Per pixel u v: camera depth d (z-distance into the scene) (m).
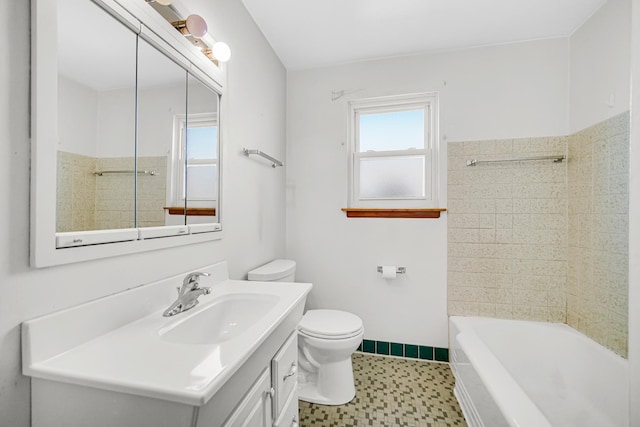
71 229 0.69
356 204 2.27
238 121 1.50
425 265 2.06
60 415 0.59
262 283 1.26
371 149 2.27
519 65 1.92
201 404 0.48
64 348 0.65
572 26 1.77
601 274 1.56
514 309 1.93
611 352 1.45
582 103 1.73
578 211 1.75
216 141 1.30
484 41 1.93
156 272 0.95
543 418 0.96
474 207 1.98
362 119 2.30
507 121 1.94
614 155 1.49
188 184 1.12
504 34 1.86
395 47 2.01
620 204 1.45
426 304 2.06
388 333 2.12
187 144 1.11
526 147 1.91
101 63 0.76
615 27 1.49
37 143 0.60
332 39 1.92
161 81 0.98
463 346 1.49
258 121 1.77
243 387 0.68
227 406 0.61
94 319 0.72
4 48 0.56
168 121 1.01
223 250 1.36
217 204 1.31
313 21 1.74
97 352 0.65
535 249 1.89
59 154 0.66
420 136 2.17
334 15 1.68
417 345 2.07
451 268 2.02
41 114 0.61
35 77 0.60
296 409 1.10
